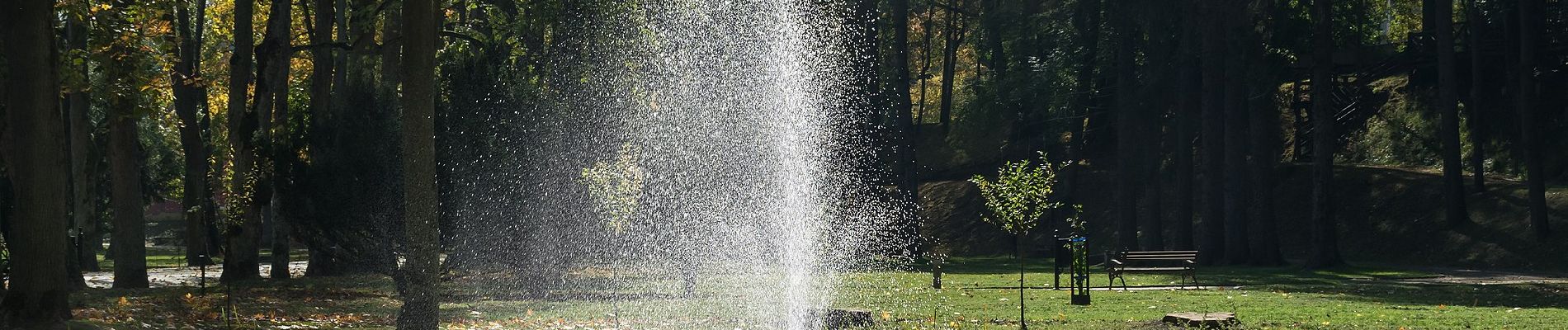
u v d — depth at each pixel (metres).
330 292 21.06
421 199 12.15
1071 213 52.38
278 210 25.47
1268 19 37.56
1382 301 19.83
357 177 24.39
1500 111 47.19
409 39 12.09
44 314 12.66
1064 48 44.38
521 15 28.19
